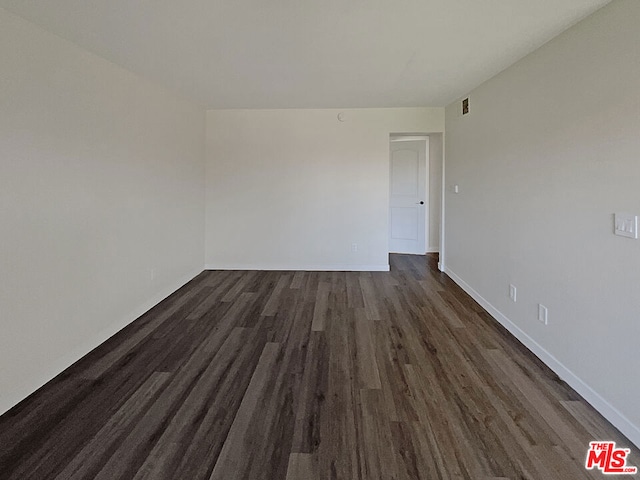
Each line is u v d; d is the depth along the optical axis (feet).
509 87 11.61
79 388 8.49
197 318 12.86
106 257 11.00
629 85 6.81
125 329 11.87
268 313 13.39
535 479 5.93
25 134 8.08
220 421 7.36
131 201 12.35
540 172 9.87
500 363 9.73
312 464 6.25
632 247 6.79
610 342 7.34
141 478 5.94
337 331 11.79
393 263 21.58
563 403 7.97
